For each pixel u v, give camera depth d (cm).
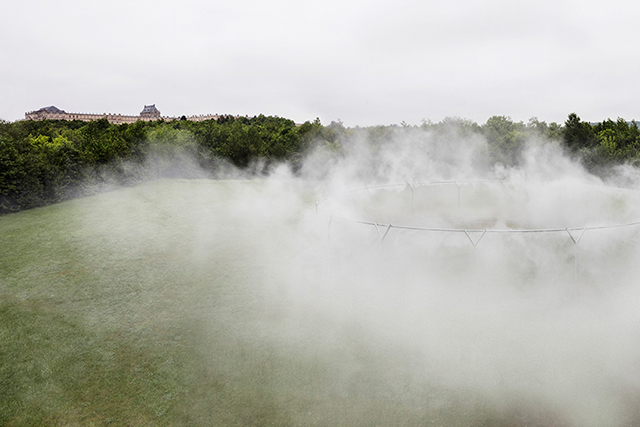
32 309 1388
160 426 866
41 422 888
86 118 13350
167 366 1070
